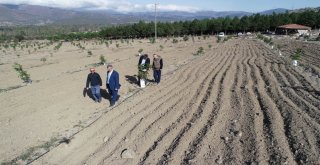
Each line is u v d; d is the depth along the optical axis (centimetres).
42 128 1223
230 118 1252
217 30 10394
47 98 1661
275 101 1471
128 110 1410
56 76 2381
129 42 7000
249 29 10575
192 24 10000
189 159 920
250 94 1602
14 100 1645
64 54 4384
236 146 995
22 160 976
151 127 1184
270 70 2361
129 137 1105
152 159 941
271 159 902
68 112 1411
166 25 9512
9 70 2892
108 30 9425
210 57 3431
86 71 2541
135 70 2552
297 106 1377
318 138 1012
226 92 1653
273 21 10256
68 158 982
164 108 1428
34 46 6394
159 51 4344
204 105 1438
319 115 1227
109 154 995
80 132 1160
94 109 1456
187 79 2072
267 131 1102
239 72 2289
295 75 2131
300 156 905
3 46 6512
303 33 8800
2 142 1102
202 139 1046
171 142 1051
